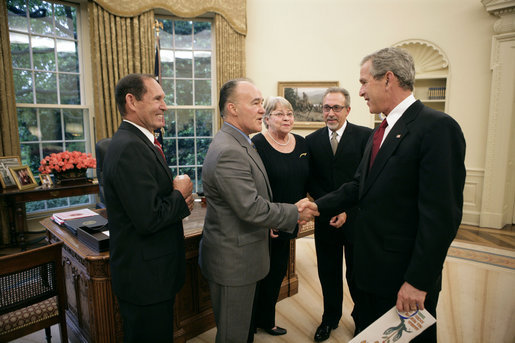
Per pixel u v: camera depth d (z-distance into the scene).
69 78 4.76
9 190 3.81
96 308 1.85
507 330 2.41
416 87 5.62
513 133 4.90
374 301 1.37
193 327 2.30
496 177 4.93
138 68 4.80
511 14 4.59
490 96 4.88
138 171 1.34
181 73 5.47
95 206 5.05
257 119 1.60
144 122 1.49
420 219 1.17
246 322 1.62
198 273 2.31
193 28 5.45
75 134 4.86
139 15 4.78
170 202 1.43
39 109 4.53
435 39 5.16
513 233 4.74
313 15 5.50
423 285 1.14
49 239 2.42
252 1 5.54
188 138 5.60
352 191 1.70
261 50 5.60
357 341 1.24
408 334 1.22
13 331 1.73
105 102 4.68
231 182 1.44
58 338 2.34
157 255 1.44
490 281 3.21
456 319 2.56
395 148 1.26
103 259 1.81
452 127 1.16
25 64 4.38
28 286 1.73
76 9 4.73
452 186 1.14
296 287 2.98
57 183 4.12
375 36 5.39
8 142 4.02
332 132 2.28
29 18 4.36
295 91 5.60
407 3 5.22
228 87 1.59
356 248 1.41
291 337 2.33
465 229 4.94
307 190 2.44
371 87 1.33
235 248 1.54
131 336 1.46
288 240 2.25
